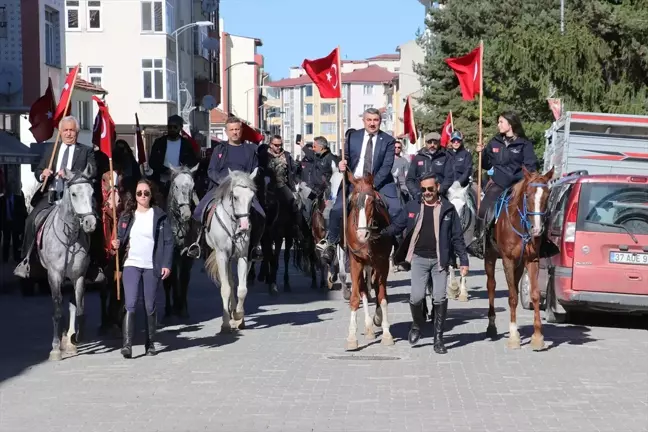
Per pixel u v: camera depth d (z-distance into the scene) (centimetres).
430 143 1888
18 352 1435
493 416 1001
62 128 1459
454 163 1988
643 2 3231
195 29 7719
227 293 1582
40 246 1392
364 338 1516
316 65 1605
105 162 1560
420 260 1396
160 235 1384
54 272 1380
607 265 1599
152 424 980
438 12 5300
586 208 1616
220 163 1667
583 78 3231
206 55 8150
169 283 1767
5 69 3722
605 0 3322
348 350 1402
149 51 6331
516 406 1048
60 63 4169
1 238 2880
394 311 1827
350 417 997
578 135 2677
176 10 6794
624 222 1605
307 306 1925
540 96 3384
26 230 1444
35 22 3788
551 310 1691
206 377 1220
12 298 2141
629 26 3166
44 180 1434
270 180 2158
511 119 1565
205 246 1653
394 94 12112
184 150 1842
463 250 1391
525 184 1392
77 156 1466
